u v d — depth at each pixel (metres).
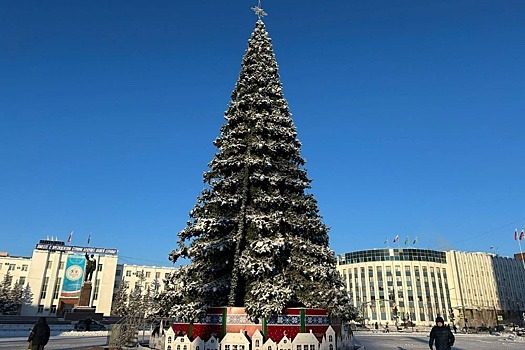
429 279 121.62
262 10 24.50
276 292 16.42
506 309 126.88
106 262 103.19
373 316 118.31
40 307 96.00
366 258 126.31
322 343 16.58
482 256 130.50
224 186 19.86
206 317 17.25
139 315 22.73
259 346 15.85
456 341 42.69
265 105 21.39
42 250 100.56
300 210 20.48
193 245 18.70
